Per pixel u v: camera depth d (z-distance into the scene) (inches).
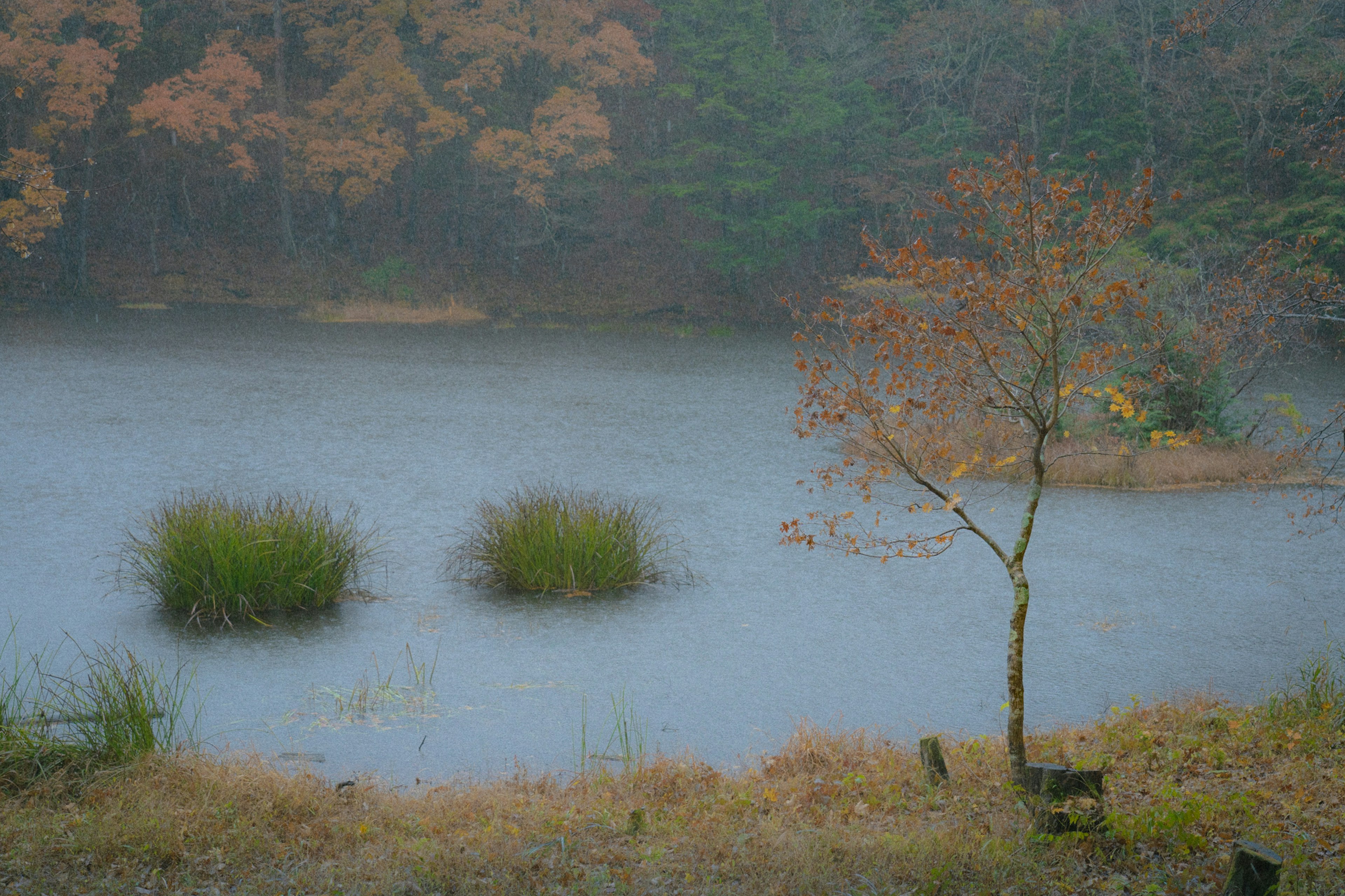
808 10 2095.2
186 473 616.7
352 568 416.8
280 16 1953.7
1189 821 194.4
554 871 185.6
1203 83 1625.2
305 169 1904.5
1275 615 402.6
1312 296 344.5
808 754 254.4
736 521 543.2
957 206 202.1
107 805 207.6
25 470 610.2
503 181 2018.9
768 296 2005.4
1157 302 624.4
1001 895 173.9
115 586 407.2
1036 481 211.2
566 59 1974.7
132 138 1967.3
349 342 1390.3
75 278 1840.6
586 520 431.2
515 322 1755.7
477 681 325.1
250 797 215.6
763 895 174.4
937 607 409.7
